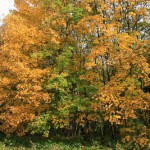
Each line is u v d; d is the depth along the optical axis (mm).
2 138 23016
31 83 19797
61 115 20203
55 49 20578
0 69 20906
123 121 20375
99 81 20562
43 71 19828
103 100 18641
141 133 19375
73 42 20781
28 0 21734
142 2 20812
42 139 21953
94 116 20250
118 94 19047
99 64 20234
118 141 20562
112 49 19375
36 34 20109
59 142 20547
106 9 20031
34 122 19812
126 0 20516
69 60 20578
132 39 19250
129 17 21312
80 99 20031
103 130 23297
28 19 21812
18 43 20047
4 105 21734
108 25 19094
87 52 21031
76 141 21141
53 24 20172
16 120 19875
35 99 19344
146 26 22156
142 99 19516
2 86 20797
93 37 20609
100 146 19500
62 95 20156
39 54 20031
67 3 21219
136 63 19234
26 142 21219
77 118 21531
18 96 19141
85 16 21078
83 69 20859
